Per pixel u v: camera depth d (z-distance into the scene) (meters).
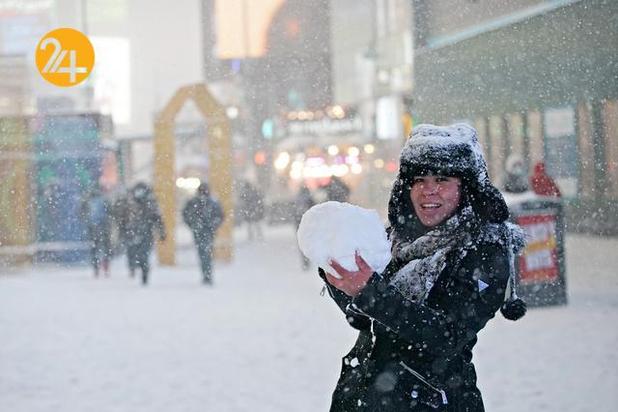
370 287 3.01
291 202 39.81
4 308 13.52
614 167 22.92
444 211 3.30
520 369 8.05
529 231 11.30
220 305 13.18
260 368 8.57
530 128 25.17
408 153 3.34
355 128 42.06
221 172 20.97
